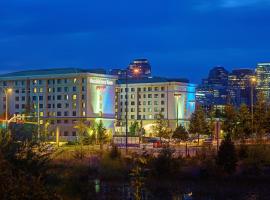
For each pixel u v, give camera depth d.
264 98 132.12
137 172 31.70
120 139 149.62
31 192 16.67
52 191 17.73
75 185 27.38
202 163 64.19
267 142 91.19
